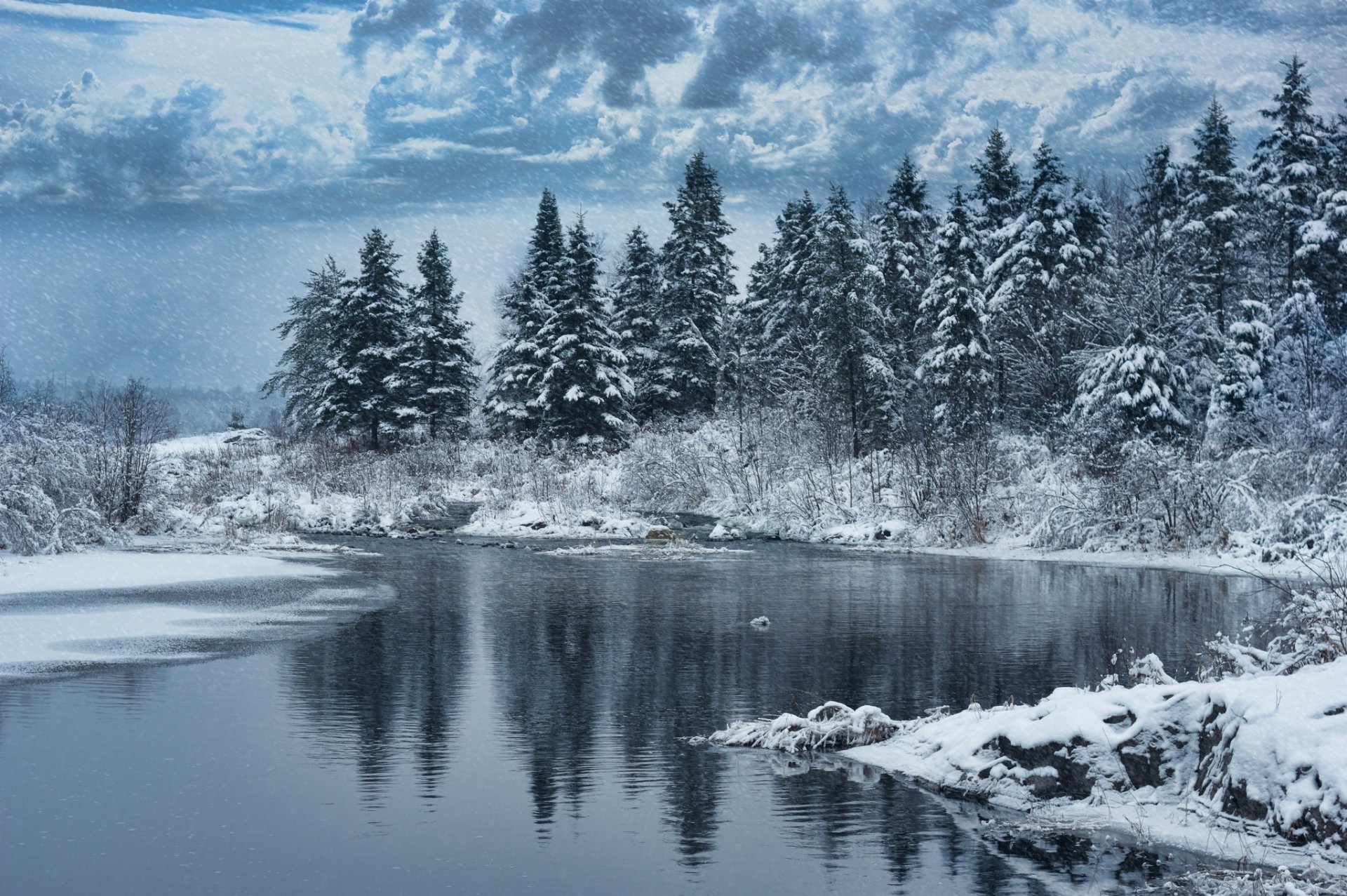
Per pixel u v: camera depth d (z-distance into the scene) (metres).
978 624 17.36
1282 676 7.85
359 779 8.39
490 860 6.68
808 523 39.00
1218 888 6.26
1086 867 6.67
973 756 8.51
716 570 26.30
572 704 11.23
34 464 26.14
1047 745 8.11
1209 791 7.39
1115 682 11.60
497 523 38.34
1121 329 43.84
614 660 13.87
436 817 7.50
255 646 14.41
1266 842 6.80
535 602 19.78
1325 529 25.62
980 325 47.91
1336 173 51.00
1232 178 49.41
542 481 45.47
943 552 32.50
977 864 6.73
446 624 16.80
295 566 24.84
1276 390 36.19
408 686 12.02
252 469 46.94
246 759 8.90
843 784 8.48
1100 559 29.67
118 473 31.33
